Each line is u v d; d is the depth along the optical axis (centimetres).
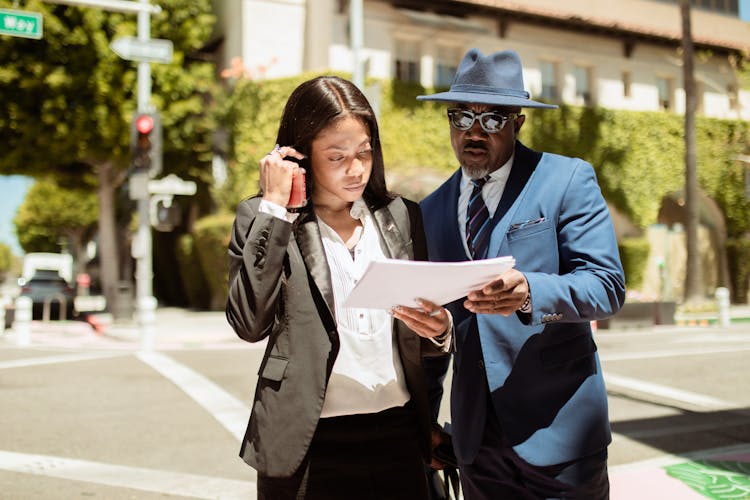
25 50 1800
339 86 187
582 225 214
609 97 2367
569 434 211
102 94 1856
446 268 160
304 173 183
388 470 193
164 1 1938
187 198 2419
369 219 205
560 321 197
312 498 185
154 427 624
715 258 2448
